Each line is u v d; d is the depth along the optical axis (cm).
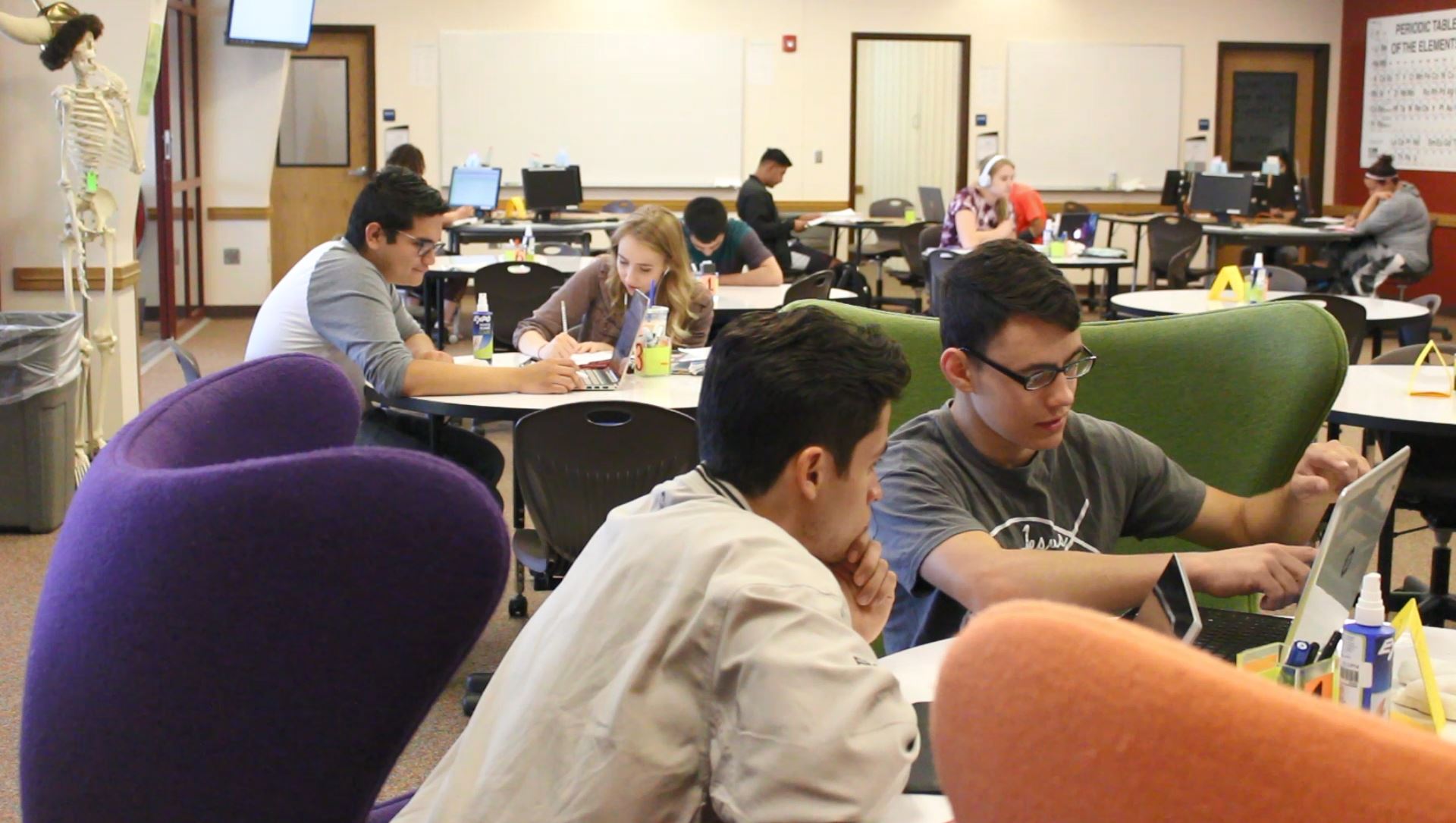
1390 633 129
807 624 105
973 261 179
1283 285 586
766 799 100
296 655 92
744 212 913
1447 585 353
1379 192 990
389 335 334
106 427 528
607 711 107
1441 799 56
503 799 109
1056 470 194
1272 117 1244
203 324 962
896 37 1183
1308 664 133
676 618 107
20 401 442
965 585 167
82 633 96
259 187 973
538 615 122
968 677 67
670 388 342
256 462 94
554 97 1146
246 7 895
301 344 346
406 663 93
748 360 122
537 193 995
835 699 101
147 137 828
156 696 93
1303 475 195
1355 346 489
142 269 845
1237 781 59
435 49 1128
